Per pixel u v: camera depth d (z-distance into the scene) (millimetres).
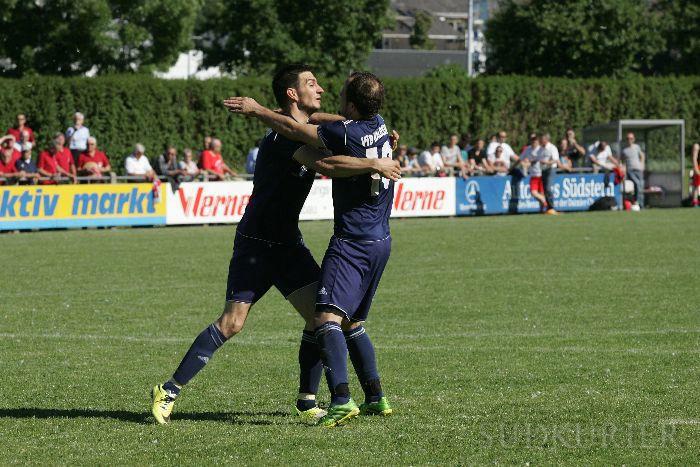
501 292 34281
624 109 98688
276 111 17922
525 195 72625
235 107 16906
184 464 14781
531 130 95938
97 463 14891
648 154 79125
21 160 61125
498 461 14836
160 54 110438
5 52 100812
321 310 17203
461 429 16719
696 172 78188
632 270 39906
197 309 31422
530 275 38656
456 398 19250
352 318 17859
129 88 80625
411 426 17000
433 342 25531
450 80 92188
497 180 71750
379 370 22109
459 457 15039
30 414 18250
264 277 17875
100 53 103500
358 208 17219
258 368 22625
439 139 92250
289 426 17234
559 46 124812
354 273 17234
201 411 18609
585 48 122438
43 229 60219
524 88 94938
